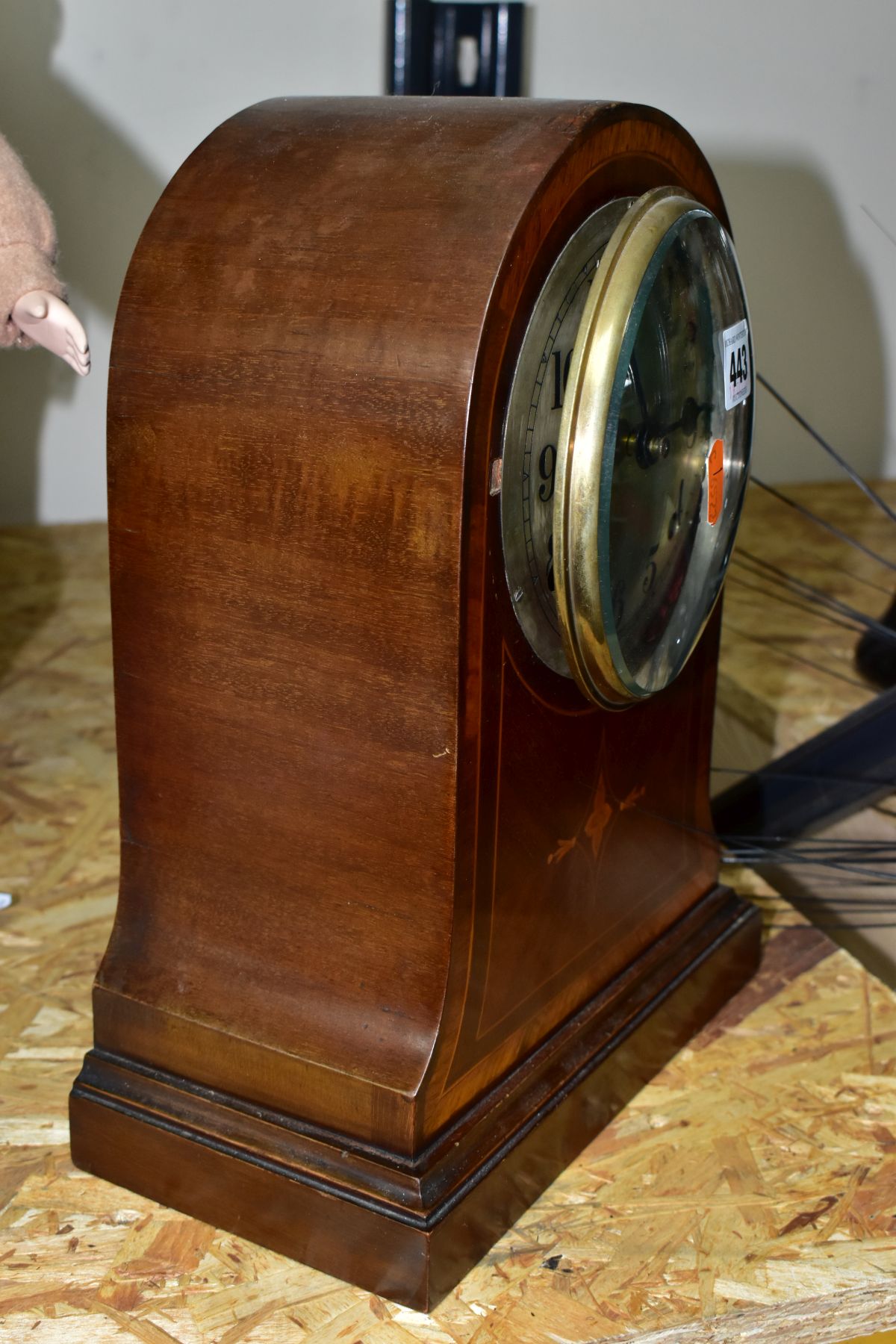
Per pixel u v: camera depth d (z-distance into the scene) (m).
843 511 3.77
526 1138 1.51
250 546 1.35
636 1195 1.58
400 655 1.30
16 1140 1.64
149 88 3.36
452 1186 1.42
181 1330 1.39
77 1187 1.57
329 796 1.38
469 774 1.33
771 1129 1.70
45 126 3.30
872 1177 1.62
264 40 3.40
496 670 1.34
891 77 3.82
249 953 1.47
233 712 1.41
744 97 3.77
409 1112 1.38
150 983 1.52
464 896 1.37
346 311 1.26
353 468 1.27
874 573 3.32
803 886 2.46
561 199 1.27
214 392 1.33
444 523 1.24
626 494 1.42
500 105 1.35
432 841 1.34
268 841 1.43
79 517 3.64
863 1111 1.74
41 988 1.92
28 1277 1.45
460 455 1.22
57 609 3.13
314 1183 1.43
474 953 1.41
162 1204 1.55
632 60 3.68
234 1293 1.43
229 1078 1.49
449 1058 1.42
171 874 1.51
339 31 3.44
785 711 2.66
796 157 3.84
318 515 1.30
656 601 1.54
